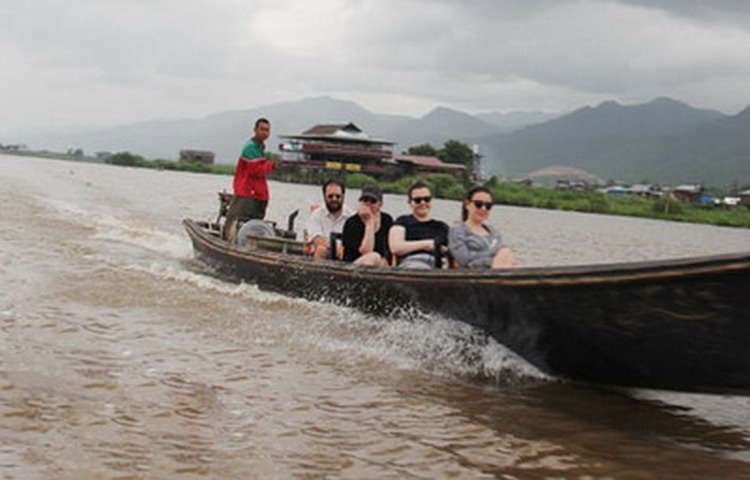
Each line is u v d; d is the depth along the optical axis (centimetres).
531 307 479
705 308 402
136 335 542
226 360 498
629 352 459
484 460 357
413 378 496
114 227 1317
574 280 441
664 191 10875
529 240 1959
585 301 445
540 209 6059
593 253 1681
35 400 388
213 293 734
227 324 605
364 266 623
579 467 355
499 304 499
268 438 365
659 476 348
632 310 429
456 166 8494
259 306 688
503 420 420
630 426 423
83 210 1636
